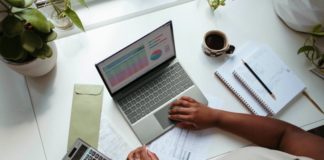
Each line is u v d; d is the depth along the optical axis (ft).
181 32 3.31
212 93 3.08
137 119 2.90
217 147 2.86
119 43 3.20
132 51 2.60
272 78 3.11
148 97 2.99
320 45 3.33
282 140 2.77
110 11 3.34
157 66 3.08
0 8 2.35
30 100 2.90
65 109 2.88
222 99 3.06
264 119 2.84
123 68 2.72
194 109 2.89
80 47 3.14
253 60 3.18
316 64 3.23
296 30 3.42
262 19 3.45
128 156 2.70
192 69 3.16
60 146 2.75
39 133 2.79
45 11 3.22
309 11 3.03
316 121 3.03
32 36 2.40
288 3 3.18
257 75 3.10
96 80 3.02
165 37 2.72
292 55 3.30
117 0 3.39
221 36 3.20
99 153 2.68
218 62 3.19
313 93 3.14
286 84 3.09
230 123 2.85
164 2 3.43
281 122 2.83
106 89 2.98
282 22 3.47
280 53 3.31
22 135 2.77
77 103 2.90
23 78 2.97
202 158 2.81
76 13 3.15
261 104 3.03
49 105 2.89
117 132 2.85
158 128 2.89
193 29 3.33
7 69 3.00
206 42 3.18
